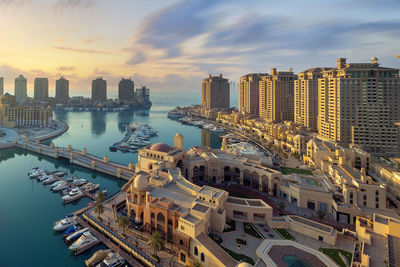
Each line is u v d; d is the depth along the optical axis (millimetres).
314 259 61219
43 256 77250
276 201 108500
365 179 97562
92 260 72125
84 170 162250
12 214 103438
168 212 77438
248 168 124062
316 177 118562
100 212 90688
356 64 188625
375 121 179000
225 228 79875
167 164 120188
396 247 59188
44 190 128750
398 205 106312
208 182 129125
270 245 66125
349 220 90000
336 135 191375
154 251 70250
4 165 172625
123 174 145000
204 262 67000
